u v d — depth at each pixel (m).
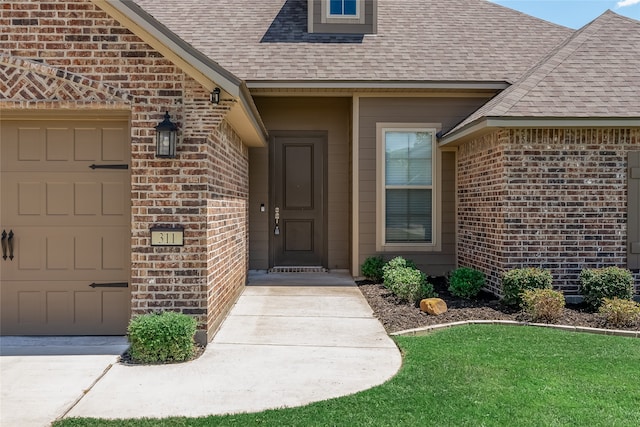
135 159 5.20
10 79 5.19
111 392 3.96
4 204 5.42
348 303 7.38
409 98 9.66
